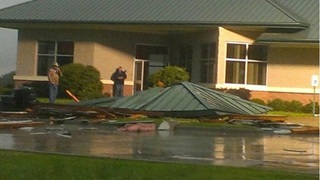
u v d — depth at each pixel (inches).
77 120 1118.4
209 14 1644.9
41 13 1784.0
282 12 1617.9
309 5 1692.9
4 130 925.2
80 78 1654.8
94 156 623.8
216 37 1625.2
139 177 493.0
